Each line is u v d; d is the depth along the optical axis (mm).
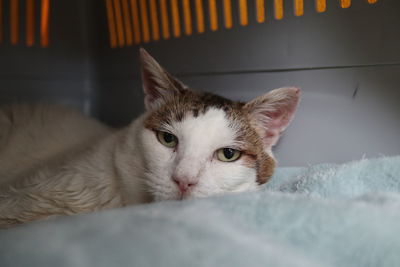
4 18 457
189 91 333
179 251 179
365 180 293
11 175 372
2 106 432
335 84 358
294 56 373
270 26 381
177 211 211
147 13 445
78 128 417
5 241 190
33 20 474
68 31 496
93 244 181
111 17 479
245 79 398
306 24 365
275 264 178
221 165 300
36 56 478
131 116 471
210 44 411
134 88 465
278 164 389
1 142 400
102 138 359
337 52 354
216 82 413
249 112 324
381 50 337
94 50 508
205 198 240
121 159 315
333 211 208
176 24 428
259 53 389
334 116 361
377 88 341
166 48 437
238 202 221
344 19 349
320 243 200
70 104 503
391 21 330
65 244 182
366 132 349
